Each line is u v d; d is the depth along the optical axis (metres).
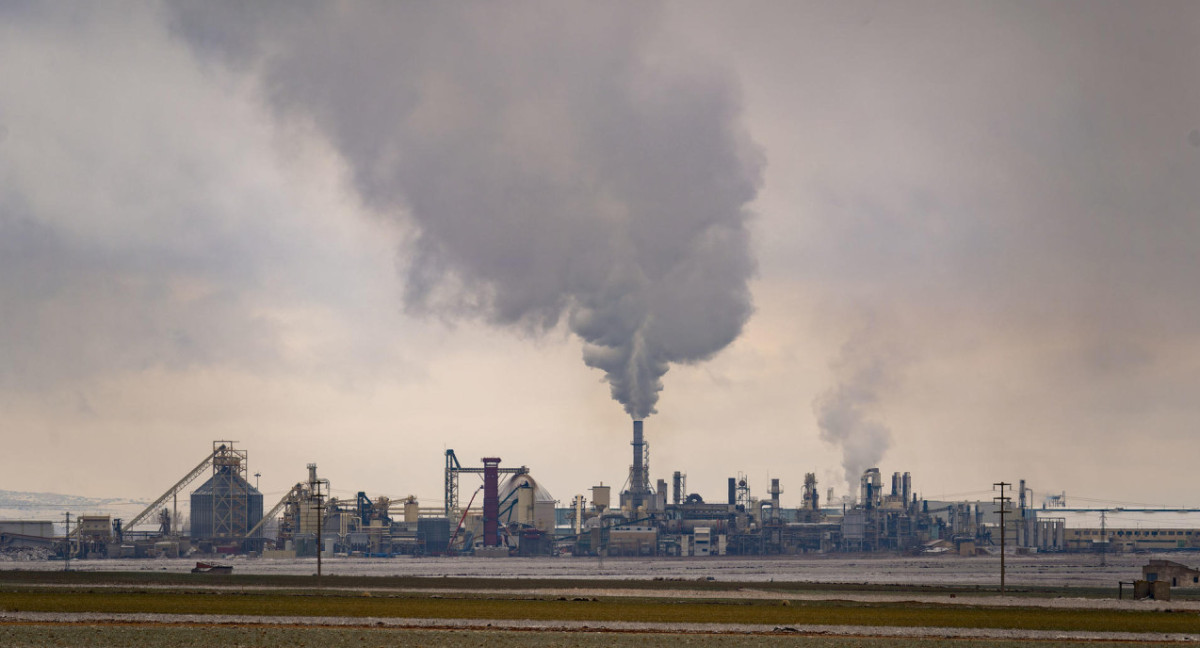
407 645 93.25
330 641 94.94
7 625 102.81
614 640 98.50
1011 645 98.00
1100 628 111.38
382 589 170.62
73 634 97.12
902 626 112.25
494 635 100.31
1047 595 172.25
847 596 163.12
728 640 99.31
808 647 95.94
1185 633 107.69
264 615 115.56
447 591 167.38
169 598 137.62
